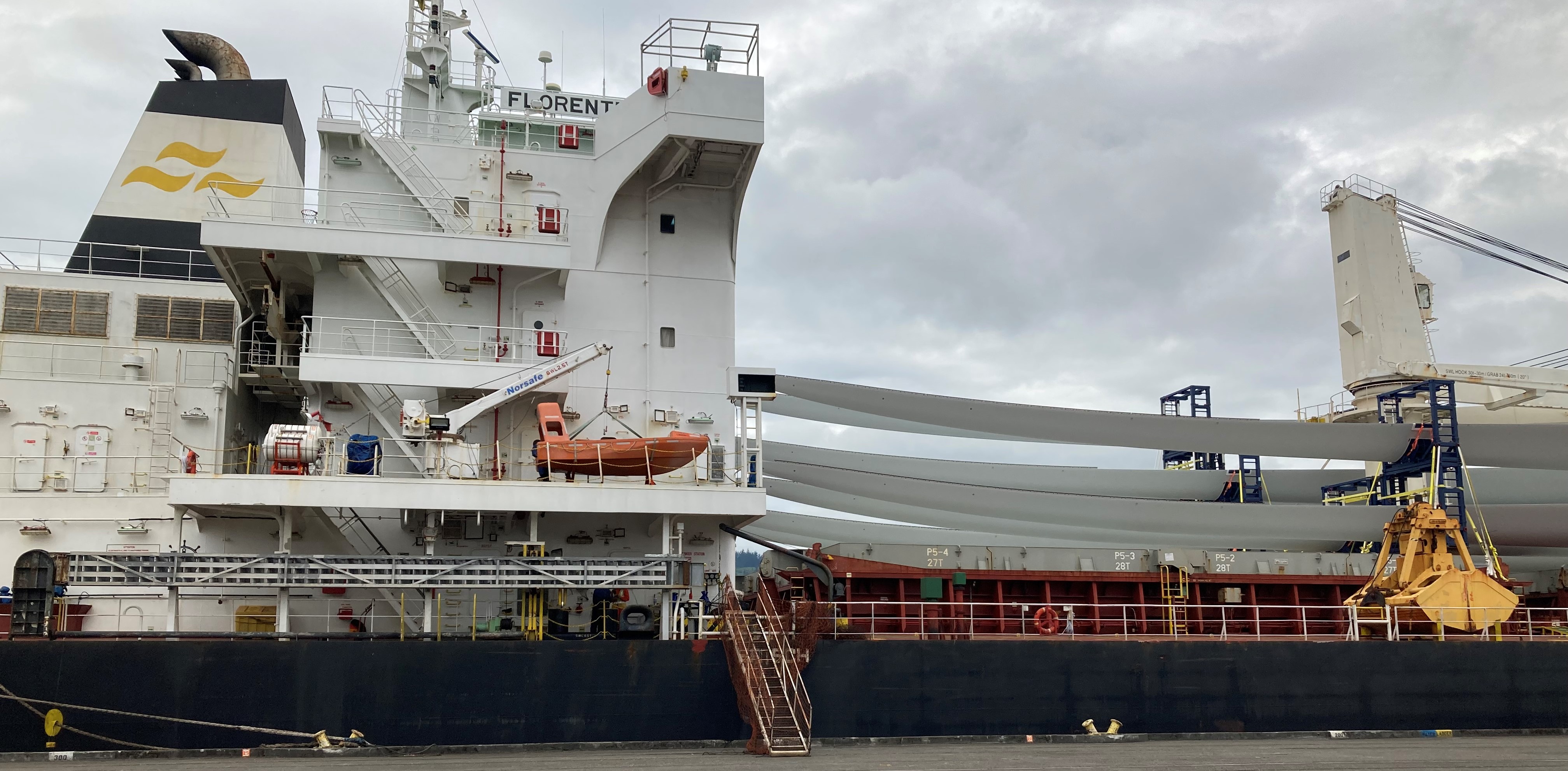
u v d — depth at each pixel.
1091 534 47.28
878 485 41.41
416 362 26.58
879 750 23.69
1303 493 51.81
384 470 27.19
